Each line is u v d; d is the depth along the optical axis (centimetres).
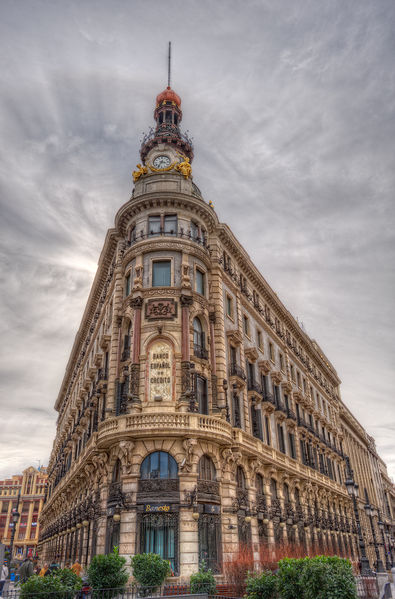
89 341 5019
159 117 5019
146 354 2900
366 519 7544
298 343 5747
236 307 3781
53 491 6016
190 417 2662
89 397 3944
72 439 4544
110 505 2617
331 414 6731
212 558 2525
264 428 3744
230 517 2717
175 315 2997
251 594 1536
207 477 2728
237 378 3316
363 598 1817
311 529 4191
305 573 1384
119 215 3569
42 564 5941
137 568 2159
